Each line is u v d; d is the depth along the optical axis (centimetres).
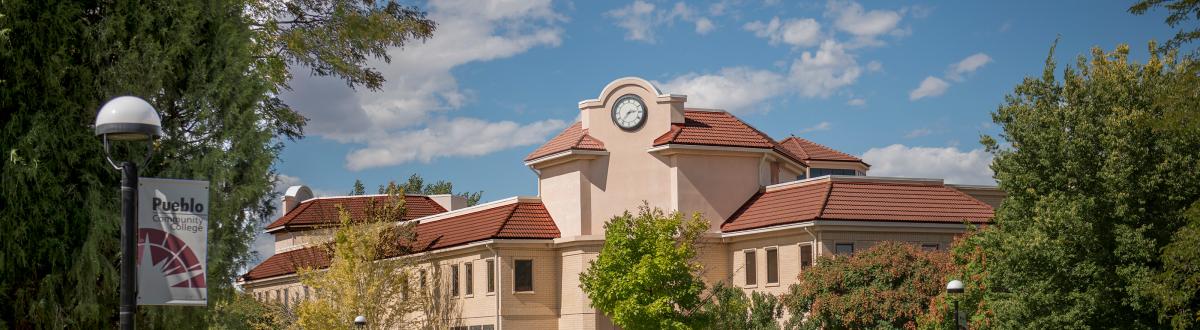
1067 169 2981
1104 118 2983
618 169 4925
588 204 4944
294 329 5234
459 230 5362
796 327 3991
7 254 1891
